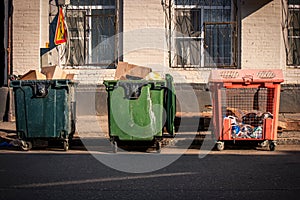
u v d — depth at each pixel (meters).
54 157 8.10
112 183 6.09
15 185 5.97
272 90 8.60
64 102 8.71
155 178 6.38
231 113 8.65
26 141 8.84
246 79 8.45
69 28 12.38
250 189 5.75
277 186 5.89
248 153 8.44
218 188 5.80
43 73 9.63
